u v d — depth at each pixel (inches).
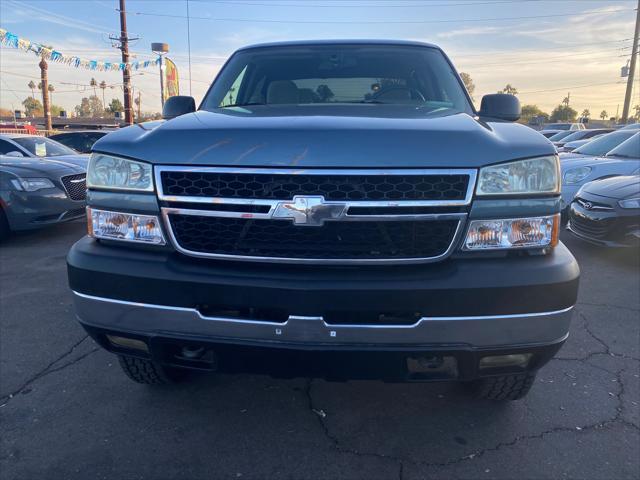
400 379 83.4
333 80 132.3
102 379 122.6
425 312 78.1
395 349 78.8
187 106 131.0
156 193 84.2
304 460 93.3
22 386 119.0
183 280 81.0
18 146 333.1
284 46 146.1
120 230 88.0
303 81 133.0
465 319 78.2
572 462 92.2
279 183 79.7
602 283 200.8
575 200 250.7
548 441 98.3
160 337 84.1
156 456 94.2
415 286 77.3
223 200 80.7
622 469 90.2
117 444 97.6
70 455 94.3
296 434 101.0
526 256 82.4
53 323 156.6
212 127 87.4
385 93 128.8
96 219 90.4
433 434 100.8
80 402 112.3
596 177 291.0
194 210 82.3
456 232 79.8
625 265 227.6
